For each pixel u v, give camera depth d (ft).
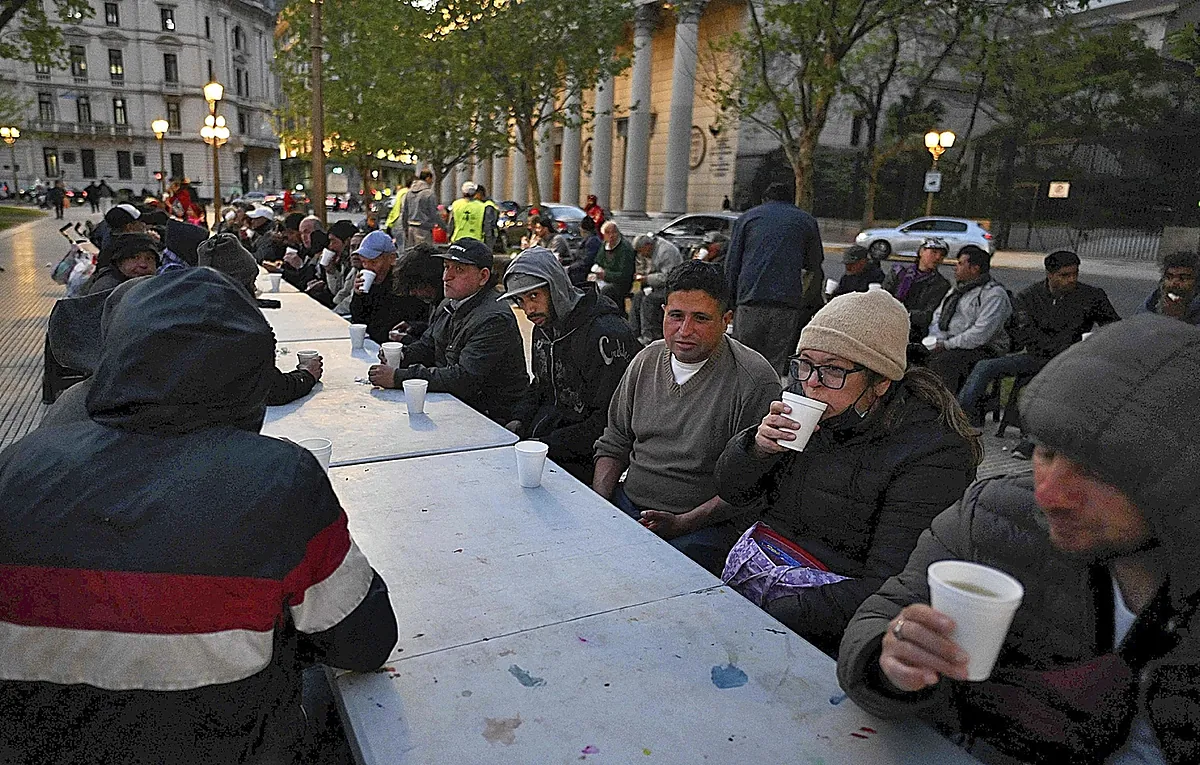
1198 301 18.51
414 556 7.10
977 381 20.95
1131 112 89.81
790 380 8.48
